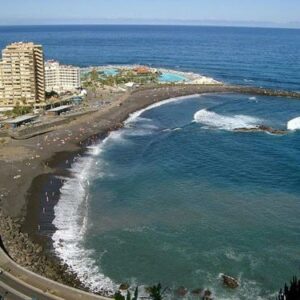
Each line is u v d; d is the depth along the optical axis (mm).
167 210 105188
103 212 104062
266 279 78750
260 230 95688
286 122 190125
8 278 73250
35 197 111812
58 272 80125
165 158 142125
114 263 84000
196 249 88562
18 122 172375
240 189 117250
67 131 170375
